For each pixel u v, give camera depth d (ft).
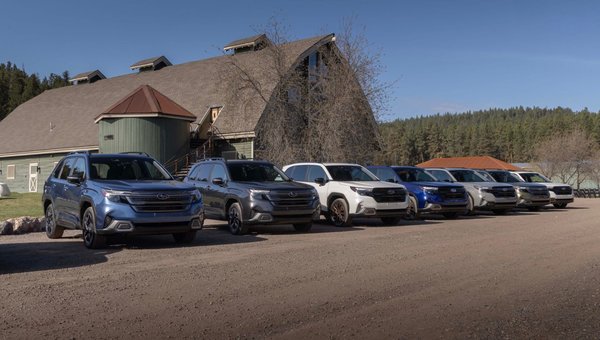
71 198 36.37
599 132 358.23
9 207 64.59
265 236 40.52
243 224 41.06
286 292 21.81
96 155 37.78
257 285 23.03
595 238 38.96
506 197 64.85
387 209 48.44
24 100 239.50
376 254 31.30
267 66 92.73
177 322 17.72
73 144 119.44
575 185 226.17
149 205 32.83
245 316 18.43
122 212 32.07
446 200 56.75
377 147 94.99
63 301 20.27
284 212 41.16
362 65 86.79
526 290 22.30
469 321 18.01
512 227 47.80
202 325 17.40
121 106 97.60
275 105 88.84
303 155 86.02
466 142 431.02
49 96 162.40
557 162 212.23
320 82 88.84
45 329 16.92
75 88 160.35
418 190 57.16
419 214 57.77
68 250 33.04
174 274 25.27
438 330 17.06
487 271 26.18
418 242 36.83
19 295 21.18
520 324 17.69
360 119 87.92
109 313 18.71
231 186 42.98
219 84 99.45
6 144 140.97
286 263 28.25
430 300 20.66
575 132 227.61
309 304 19.99
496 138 423.23
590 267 27.25
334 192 49.83
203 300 20.49
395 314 18.78
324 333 16.71
